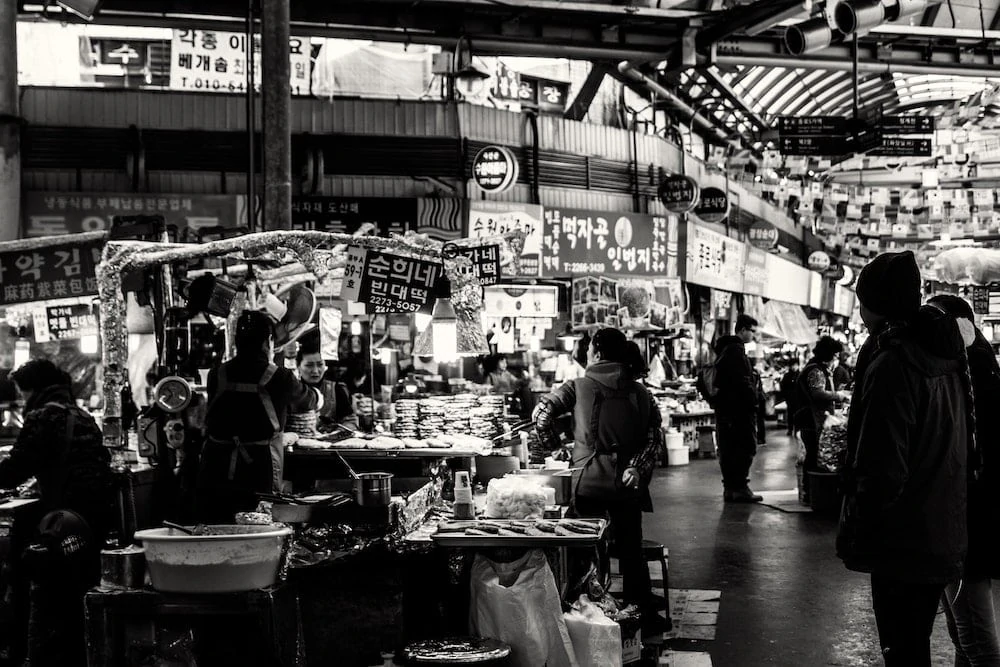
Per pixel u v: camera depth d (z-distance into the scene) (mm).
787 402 21000
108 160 13070
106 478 5199
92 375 9547
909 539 3645
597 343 5820
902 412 3598
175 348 6219
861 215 21156
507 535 4477
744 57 13789
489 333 13477
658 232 16109
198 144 13312
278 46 9477
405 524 4652
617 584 6691
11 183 11656
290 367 7344
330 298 7938
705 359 19984
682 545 8828
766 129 23375
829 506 10539
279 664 4020
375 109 14211
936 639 5746
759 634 5887
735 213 21594
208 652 4250
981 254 12703
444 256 5961
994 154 19875
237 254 6785
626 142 16812
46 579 4957
